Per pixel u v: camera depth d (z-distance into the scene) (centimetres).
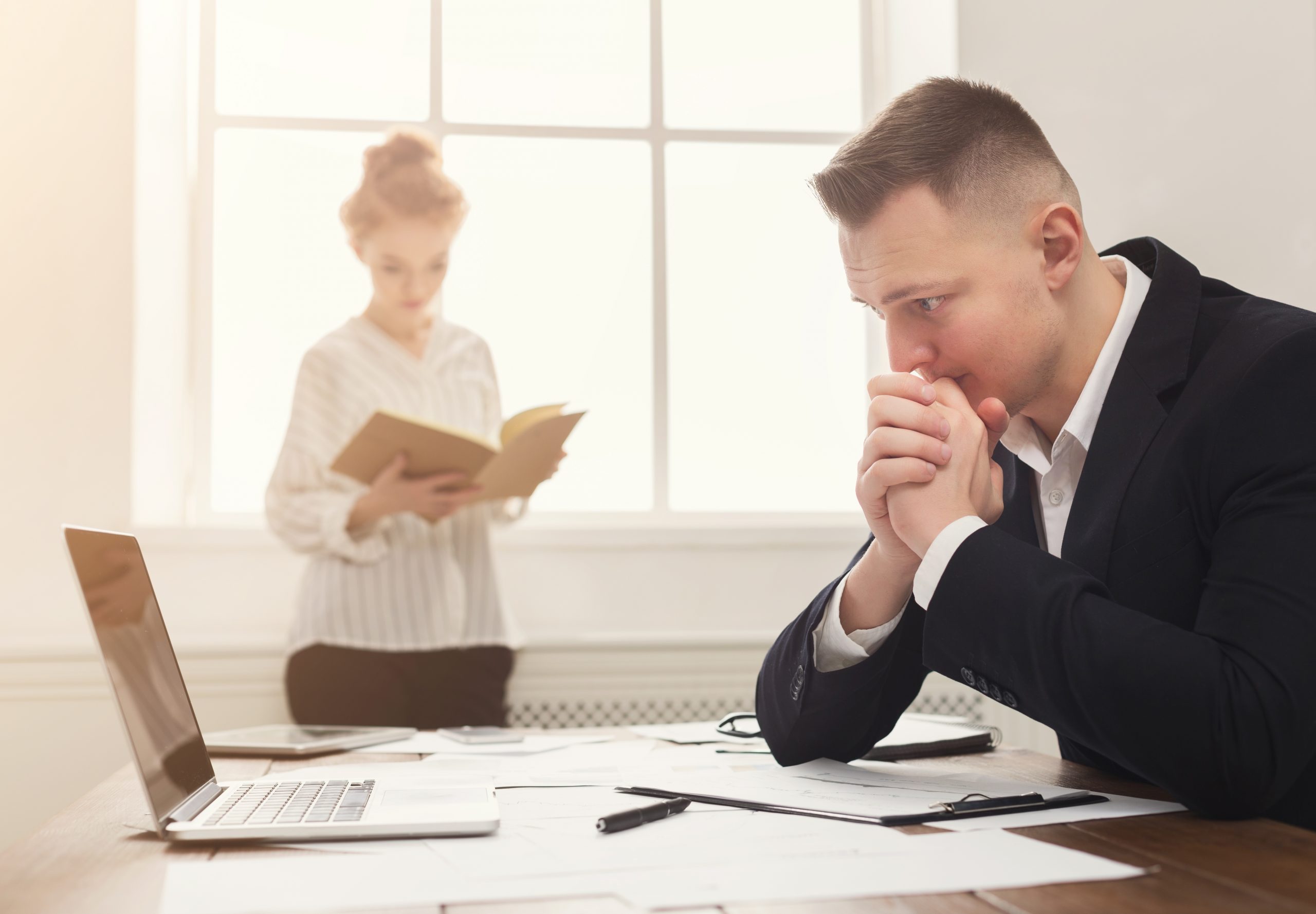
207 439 266
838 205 97
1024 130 98
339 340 227
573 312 280
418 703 220
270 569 243
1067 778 99
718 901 56
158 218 254
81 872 64
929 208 94
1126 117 257
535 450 209
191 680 230
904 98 98
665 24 287
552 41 283
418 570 222
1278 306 98
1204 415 90
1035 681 80
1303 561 79
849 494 287
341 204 262
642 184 284
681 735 136
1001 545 84
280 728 147
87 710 226
